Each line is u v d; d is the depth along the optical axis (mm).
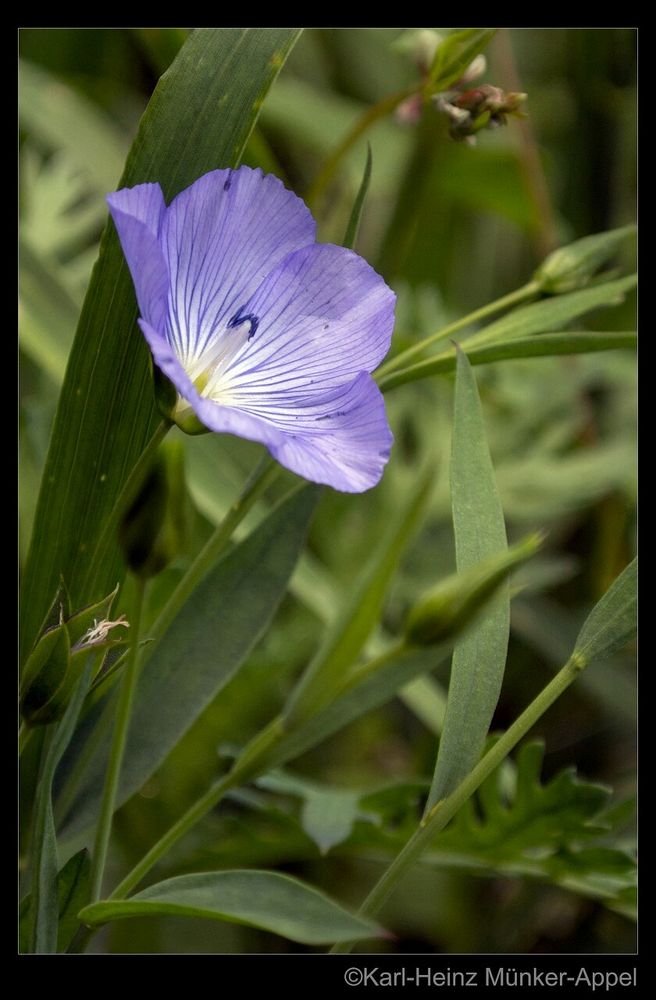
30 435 269
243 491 219
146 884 263
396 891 289
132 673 211
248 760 213
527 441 331
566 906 292
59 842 224
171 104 224
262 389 219
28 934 217
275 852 257
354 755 303
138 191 207
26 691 209
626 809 254
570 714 318
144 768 226
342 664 203
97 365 224
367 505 313
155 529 206
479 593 200
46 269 280
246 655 228
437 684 305
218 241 219
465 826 247
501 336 233
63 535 226
